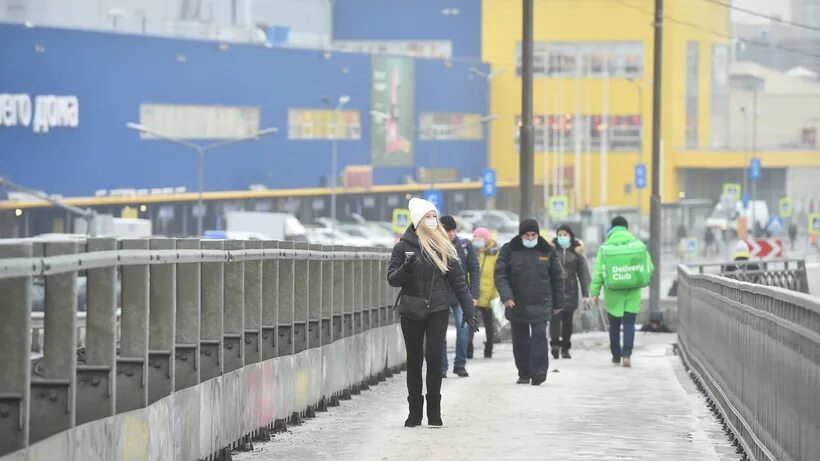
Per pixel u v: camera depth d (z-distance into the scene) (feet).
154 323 93.50
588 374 208.44
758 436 108.27
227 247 110.42
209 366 107.55
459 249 187.73
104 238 79.36
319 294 152.66
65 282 75.15
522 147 285.02
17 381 68.44
